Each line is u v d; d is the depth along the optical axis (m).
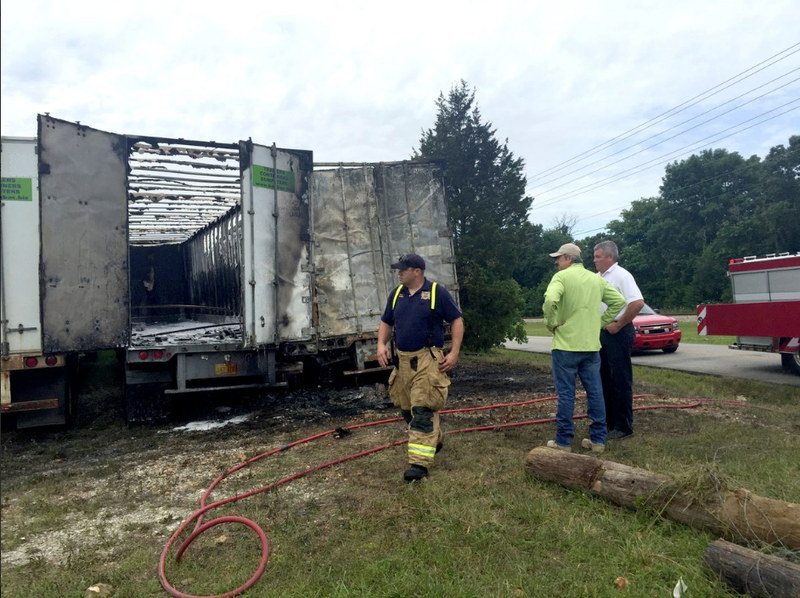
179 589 2.81
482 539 3.10
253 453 5.19
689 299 44.97
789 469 4.05
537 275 56.09
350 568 2.87
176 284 15.70
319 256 7.30
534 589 2.59
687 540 2.94
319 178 7.37
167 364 6.83
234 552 3.18
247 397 8.10
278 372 7.21
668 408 6.58
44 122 5.91
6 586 2.92
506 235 14.28
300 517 3.60
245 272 6.74
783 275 9.98
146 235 14.06
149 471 4.85
